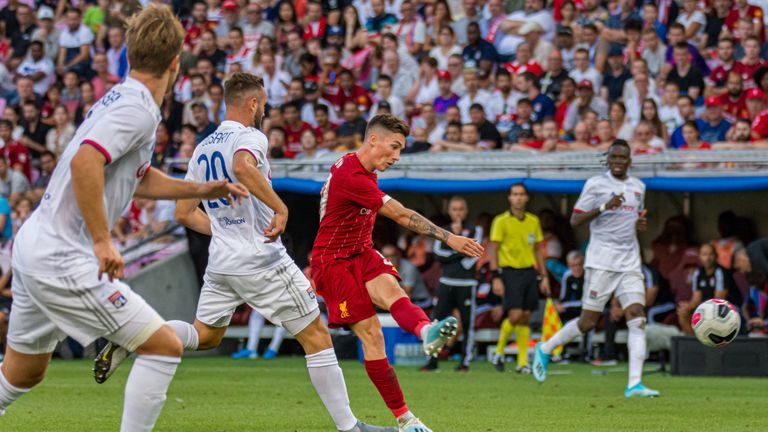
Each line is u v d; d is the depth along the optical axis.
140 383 13.45
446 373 36.91
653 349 39.09
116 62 61.81
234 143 18.33
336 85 53.72
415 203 48.97
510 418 22.39
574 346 44.59
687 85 47.22
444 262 37.78
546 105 48.62
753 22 48.56
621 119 46.56
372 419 22.19
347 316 18.11
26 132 57.25
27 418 22.23
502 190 42.50
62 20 64.38
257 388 30.33
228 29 60.16
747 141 43.50
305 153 49.47
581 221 29.02
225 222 18.58
